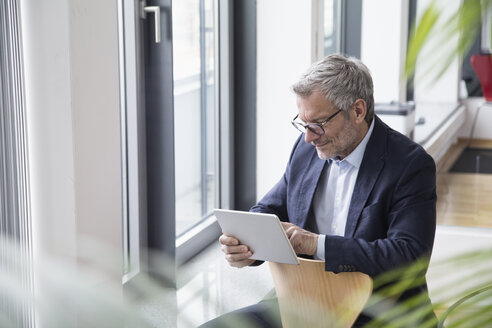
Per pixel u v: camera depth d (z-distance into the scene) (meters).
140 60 2.36
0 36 1.48
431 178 1.73
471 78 4.42
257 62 3.04
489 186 3.80
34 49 1.61
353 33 4.21
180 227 2.80
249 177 3.15
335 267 1.57
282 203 1.98
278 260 1.60
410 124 4.03
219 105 3.03
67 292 0.61
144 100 2.42
